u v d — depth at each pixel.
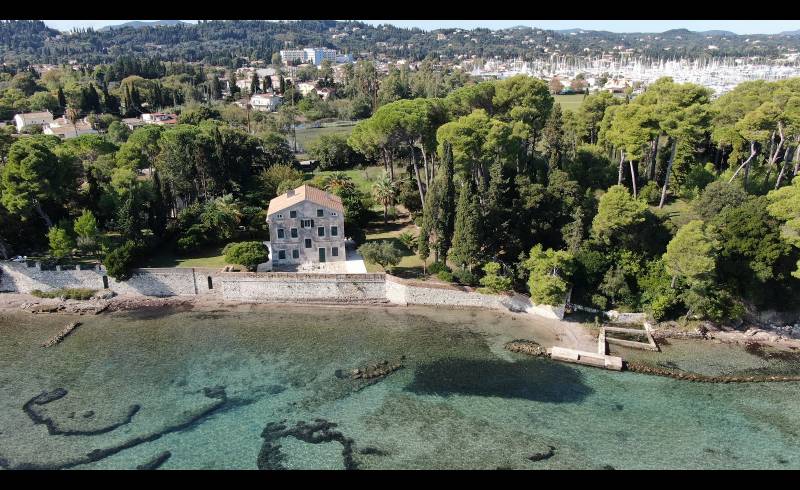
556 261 71.69
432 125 98.69
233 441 51.00
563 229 78.69
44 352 65.56
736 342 68.75
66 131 159.62
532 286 71.81
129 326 72.19
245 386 59.28
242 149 119.50
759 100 97.56
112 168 106.38
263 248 80.81
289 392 58.31
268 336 69.75
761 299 71.50
